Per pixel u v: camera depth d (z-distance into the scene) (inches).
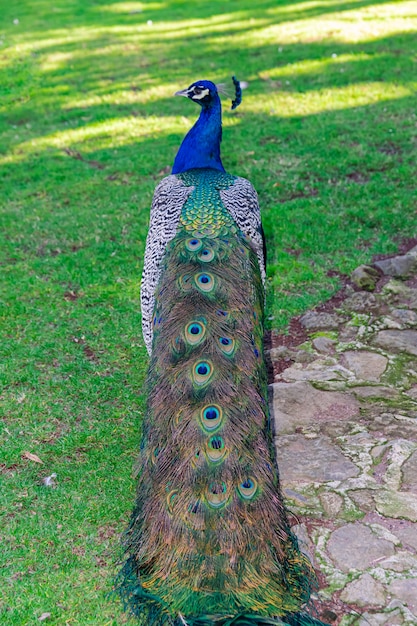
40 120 424.2
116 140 379.6
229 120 382.6
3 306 238.4
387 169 312.2
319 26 554.6
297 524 148.7
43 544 147.4
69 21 665.0
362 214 278.1
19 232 290.4
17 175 348.2
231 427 129.3
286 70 456.4
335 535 146.3
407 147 329.1
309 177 312.7
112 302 239.6
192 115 405.7
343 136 346.3
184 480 125.0
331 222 275.1
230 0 701.3
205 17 637.3
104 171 343.6
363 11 592.4
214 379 134.7
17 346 217.2
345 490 157.5
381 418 180.9
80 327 226.5
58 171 348.5
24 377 202.4
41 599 135.0
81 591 136.5
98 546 146.6
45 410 189.3
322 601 131.9
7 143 392.5
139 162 347.9
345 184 302.5
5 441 178.1
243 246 165.9
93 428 182.2
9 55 558.3
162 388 137.2
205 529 120.6
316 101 398.6
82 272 257.8
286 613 116.2
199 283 151.3
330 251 259.6
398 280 241.3
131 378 201.8
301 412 184.9
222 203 177.6
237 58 494.6
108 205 308.0
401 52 468.1
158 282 160.6
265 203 293.9
